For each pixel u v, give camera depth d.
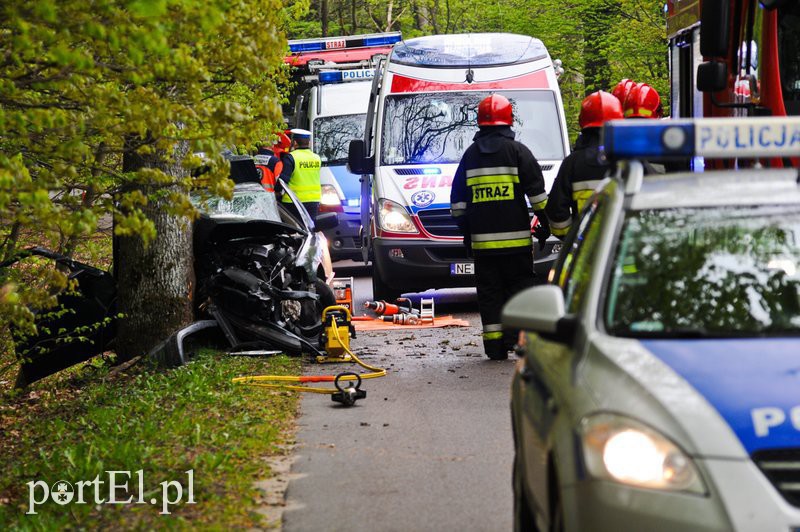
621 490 5.90
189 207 11.30
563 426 6.34
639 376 6.29
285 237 19.08
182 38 10.51
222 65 11.49
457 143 23.83
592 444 6.07
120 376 17.08
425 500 10.15
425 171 23.44
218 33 10.79
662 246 7.29
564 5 48.03
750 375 6.23
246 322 18.17
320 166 30.80
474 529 9.30
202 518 9.58
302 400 14.80
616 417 6.09
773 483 5.83
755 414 5.98
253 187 20.22
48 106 11.02
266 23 11.59
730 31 14.22
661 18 41.91
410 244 22.94
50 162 12.09
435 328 21.38
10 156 11.43
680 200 7.58
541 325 7.00
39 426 14.34
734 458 5.86
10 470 12.09
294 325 18.69
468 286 23.47
